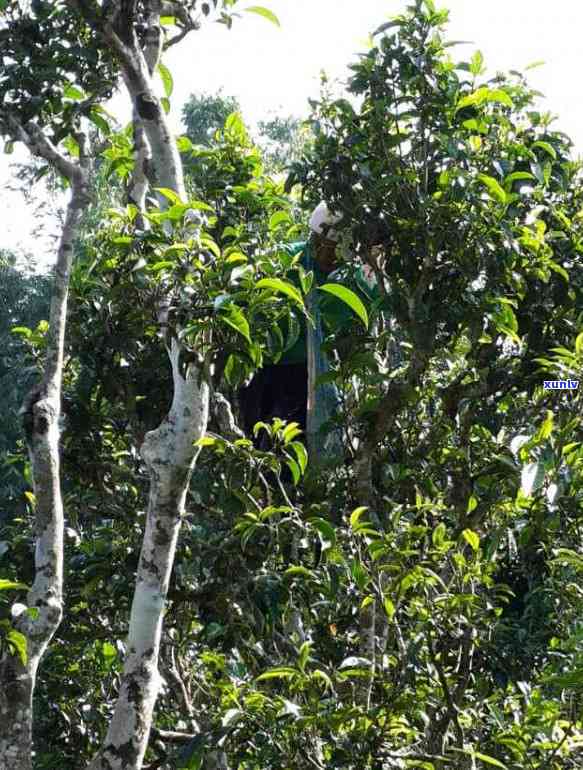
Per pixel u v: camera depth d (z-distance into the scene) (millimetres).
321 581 5488
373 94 5820
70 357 6449
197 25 5922
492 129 5984
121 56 5391
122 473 6504
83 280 6199
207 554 5555
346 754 5184
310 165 5848
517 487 5930
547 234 5848
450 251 5660
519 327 6074
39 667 6668
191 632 6941
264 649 6074
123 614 6645
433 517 6391
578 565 5676
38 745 6641
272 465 5344
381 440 6082
